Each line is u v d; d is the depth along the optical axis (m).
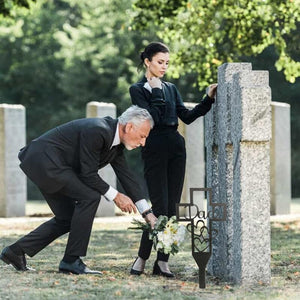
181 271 9.32
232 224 8.51
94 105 17.86
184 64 20.23
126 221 16.89
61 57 41.91
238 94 7.93
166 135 8.84
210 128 8.97
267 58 32.94
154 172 8.84
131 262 10.19
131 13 22.38
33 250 8.91
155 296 7.41
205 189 7.95
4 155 17.83
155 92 8.80
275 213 18.27
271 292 7.65
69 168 8.53
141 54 9.03
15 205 18.00
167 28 20.28
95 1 40.59
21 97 43.41
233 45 19.89
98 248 11.88
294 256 10.79
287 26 18.88
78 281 8.16
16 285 7.94
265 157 7.97
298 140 35.91
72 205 8.90
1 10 19.66
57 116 40.84
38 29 43.25
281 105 18.31
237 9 18.89
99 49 39.38
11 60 43.41
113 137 8.45
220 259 8.84
